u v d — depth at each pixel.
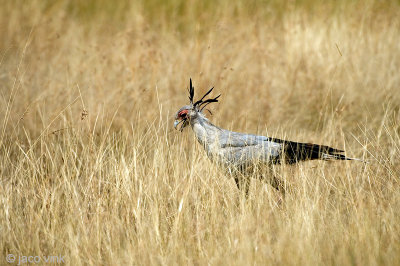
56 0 44.59
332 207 18.11
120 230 16.98
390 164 20.20
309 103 29.53
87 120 23.55
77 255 15.67
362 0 39.16
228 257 14.84
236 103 29.28
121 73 30.92
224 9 41.75
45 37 37.75
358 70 31.38
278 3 41.50
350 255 14.45
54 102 27.27
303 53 33.53
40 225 17.34
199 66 31.91
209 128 20.86
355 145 23.95
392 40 34.97
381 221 16.53
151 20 42.38
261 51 33.91
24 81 28.97
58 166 21.56
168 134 23.91
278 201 19.22
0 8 41.94
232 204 18.14
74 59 33.22
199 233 16.59
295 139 24.92
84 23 42.19
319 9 39.16
